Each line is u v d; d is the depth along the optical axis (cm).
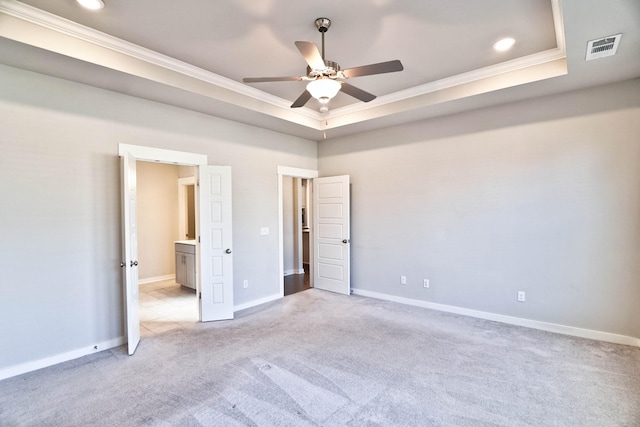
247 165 461
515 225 375
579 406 220
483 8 238
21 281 274
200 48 294
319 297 508
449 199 425
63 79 297
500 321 387
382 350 310
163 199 652
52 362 289
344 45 290
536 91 340
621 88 315
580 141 336
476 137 401
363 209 514
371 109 437
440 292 436
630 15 207
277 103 425
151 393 240
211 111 398
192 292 546
